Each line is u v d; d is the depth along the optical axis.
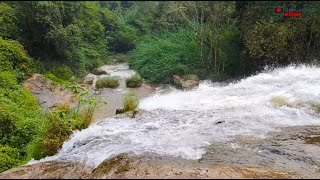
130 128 7.23
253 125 7.11
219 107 8.60
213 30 14.80
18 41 13.57
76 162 5.45
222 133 6.70
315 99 8.38
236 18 16.33
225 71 14.45
